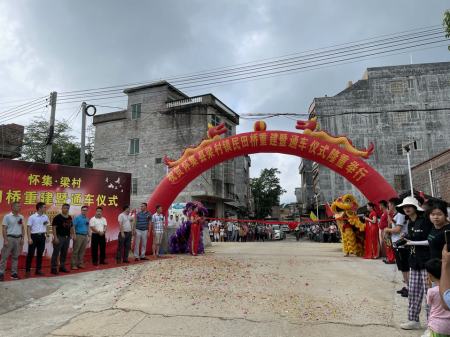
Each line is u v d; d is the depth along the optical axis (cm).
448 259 301
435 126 2938
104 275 910
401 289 736
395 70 3055
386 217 1095
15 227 848
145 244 1159
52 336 521
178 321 572
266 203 4678
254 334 516
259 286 777
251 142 1293
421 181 2053
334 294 714
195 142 2666
